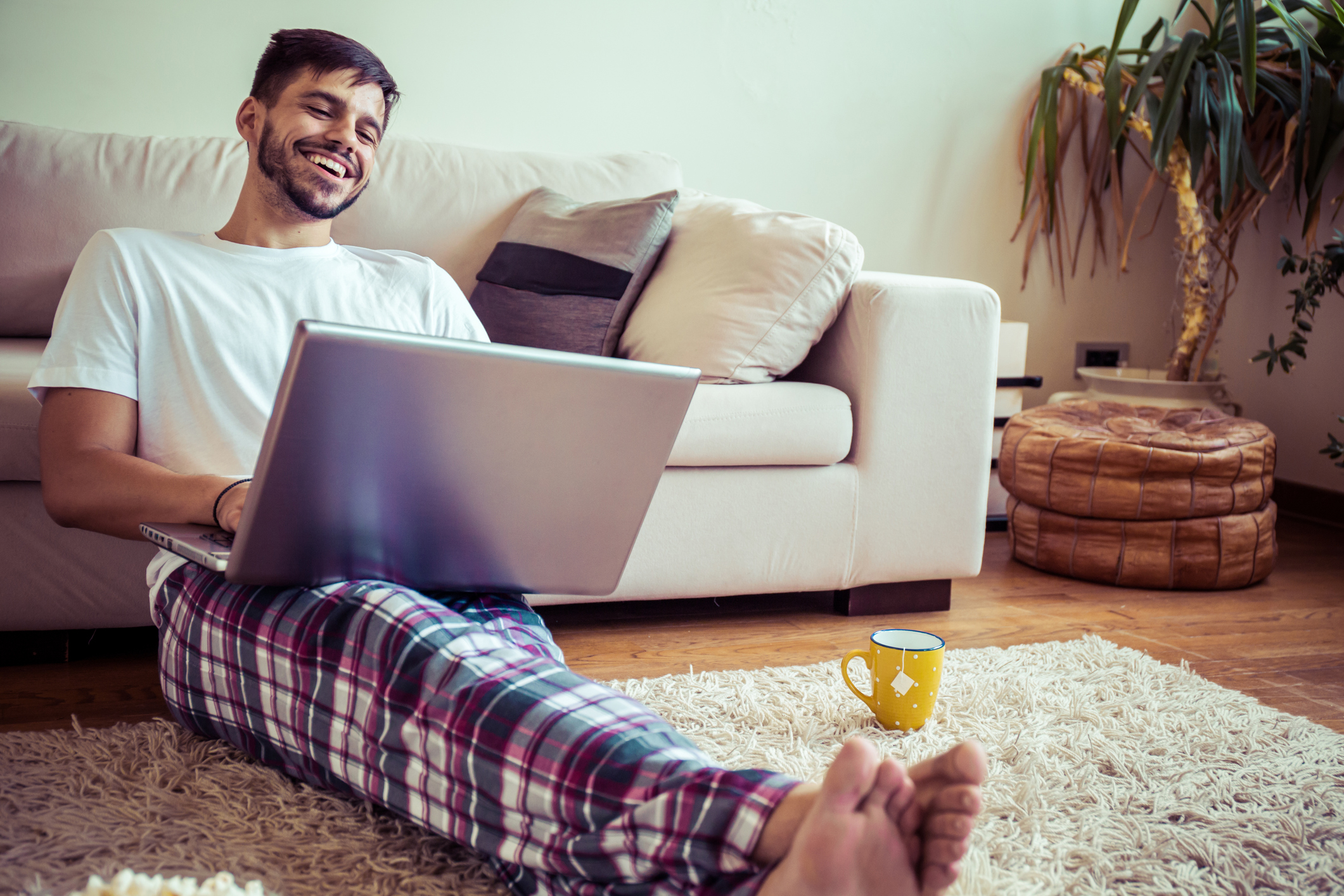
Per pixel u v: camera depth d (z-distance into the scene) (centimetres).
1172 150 292
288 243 129
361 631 94
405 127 252
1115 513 224
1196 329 294
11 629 150
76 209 198
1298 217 315
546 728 82
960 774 67
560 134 266
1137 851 103
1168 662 173
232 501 102
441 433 89
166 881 63
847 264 193
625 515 107
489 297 208
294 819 100
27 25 221
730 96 280
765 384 186
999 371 280
